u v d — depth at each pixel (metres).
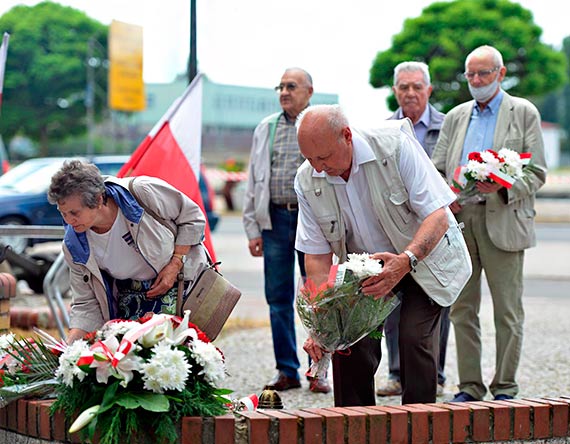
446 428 3.81
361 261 4.12
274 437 3.63
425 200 4.38
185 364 3.52
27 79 48.34
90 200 4.04
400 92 6.54
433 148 6.57
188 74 6.90
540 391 6.44
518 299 5.89
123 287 4.54
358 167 4.36
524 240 5.83
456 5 27.70
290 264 6.60
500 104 6.02
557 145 72.06
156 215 4.33
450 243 4.53
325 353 4.36
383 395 6.45
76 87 48.97
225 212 33.66
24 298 11.88
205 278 4.50
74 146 55.66
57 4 49.44
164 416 3.52
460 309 5.93
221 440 3.59
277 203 6.57
